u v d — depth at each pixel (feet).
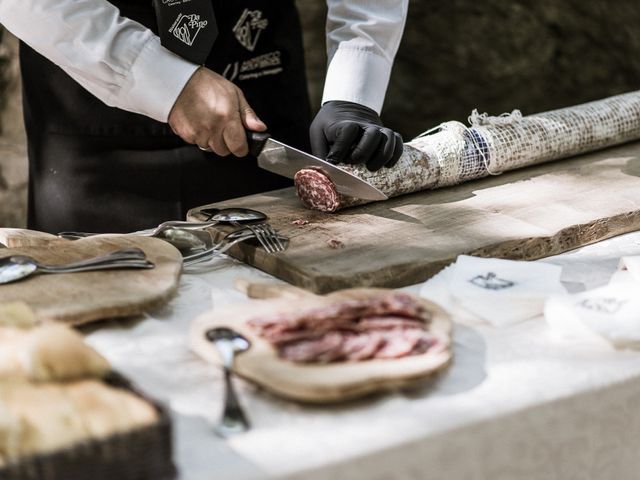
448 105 13.44
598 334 4.03
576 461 3.81
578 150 6.85
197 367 3.98
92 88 6.44
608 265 5.16
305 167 5.86
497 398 3.66
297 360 3.70
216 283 5.00
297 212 5.90
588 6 13.16
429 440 3.41
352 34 6.74
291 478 3.19
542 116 6.77
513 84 13.47
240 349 3.81
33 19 6.15
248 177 7.39
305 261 5.01
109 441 2.96
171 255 4.98
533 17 13.29
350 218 5.76
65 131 7.23
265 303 4.30
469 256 4.84
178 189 7.24
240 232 5.26
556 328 4.16
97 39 6.20
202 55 6.23
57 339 3.38
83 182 7.31
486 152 6.35
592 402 3.77
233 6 7.11
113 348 4.16
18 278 4.56
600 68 13.32
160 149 7.19
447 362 3.76
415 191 6.26
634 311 4.19
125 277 4.67
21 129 11.66
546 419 3.67
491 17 13.30
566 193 6.12
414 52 13.33
